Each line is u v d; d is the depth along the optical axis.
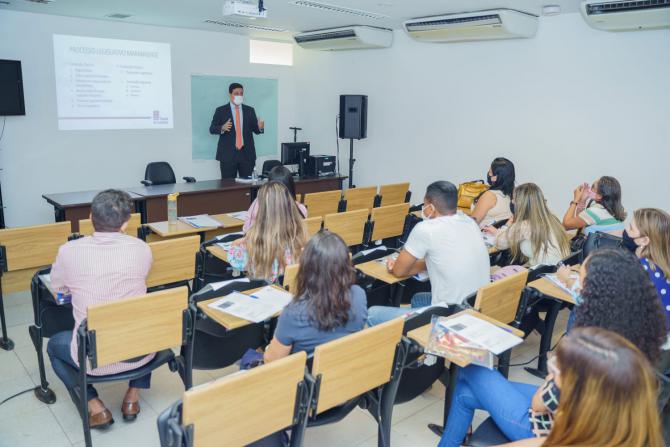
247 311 2.21
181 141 7.59
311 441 2.44
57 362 2.33
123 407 2.54
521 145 5.86
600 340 1.03
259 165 8.47
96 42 6.60
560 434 1.05
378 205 5.70
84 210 4.82
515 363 3.23
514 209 3.31
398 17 6.00
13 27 5.98
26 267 3.25
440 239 2.64
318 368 1.68
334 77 7.93
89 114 6.70
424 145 6.85
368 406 2.09
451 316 2.12
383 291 3.25
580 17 5.20
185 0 5.28
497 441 1.77
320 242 1.80
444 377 2.40
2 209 5.91
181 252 2.97
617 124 5.09
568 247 3.24
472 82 6.20
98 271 2.19
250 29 7.27
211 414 1.44
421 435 2.52
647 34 4.78
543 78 5.57
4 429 2.46
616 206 3.87
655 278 2.22
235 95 7.10
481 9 5.29
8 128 6.12
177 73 7.35
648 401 0.98
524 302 2.59
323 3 5.23
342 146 8.00
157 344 2.16
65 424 2.51
